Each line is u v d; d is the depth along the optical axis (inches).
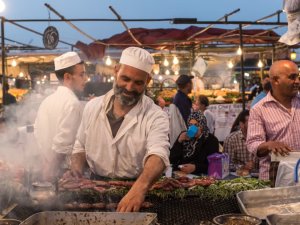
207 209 96.6
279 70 140.8
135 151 105.7
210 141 178.7
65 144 147.7
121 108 106.3
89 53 419.2
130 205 84.2
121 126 105.4
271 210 93.7
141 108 105.3
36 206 94.9
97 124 108.0
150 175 91.7
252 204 96.0
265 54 496.1
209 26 335.9
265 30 368.5
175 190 105.3
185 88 243.9
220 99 393.1
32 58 524.1
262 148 134.8
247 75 647.8
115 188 105.1
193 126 173.8
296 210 93.1
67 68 158.1
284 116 142.0
